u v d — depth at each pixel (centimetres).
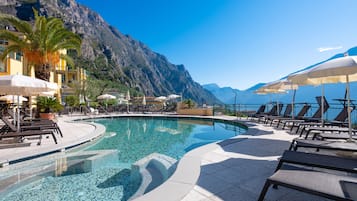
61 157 490
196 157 379
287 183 182
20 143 522
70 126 931
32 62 1174
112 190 317
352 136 415
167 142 710
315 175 197
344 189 167
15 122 666
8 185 335
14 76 512
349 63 321
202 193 239
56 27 1198
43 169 407
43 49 1169
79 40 1259
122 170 409
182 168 314
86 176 375
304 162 235
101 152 549
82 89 2631
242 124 1024
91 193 308
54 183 343
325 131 527
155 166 434
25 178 363
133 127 1103
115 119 1516
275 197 229
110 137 791
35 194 304
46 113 1094
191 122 1311
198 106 1786
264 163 350
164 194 229
